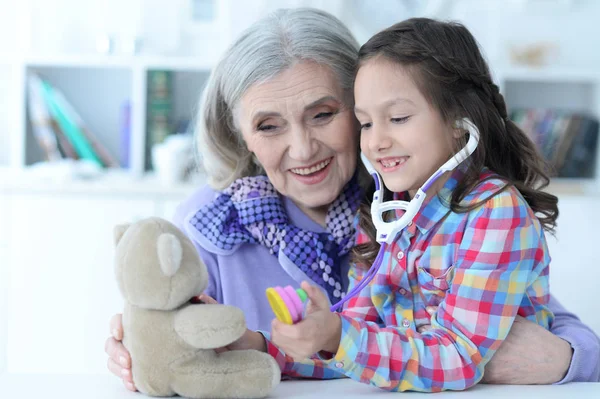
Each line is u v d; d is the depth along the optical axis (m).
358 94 1.06
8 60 2.74
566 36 3.06
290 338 0.82
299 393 0.89
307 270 1.23
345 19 2.70
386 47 1.05
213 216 1.28
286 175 1.22
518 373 0.98
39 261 2.63
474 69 1.09
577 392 0.90
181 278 0.80
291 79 1.14
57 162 2.82
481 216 0.99
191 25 2.97
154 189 2.61
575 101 3.10
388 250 1.11
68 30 2.96
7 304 2.63
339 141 1.18
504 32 3.03
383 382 0.89
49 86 2.82
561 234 2.72
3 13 2.96
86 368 2.65
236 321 0.79
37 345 2.64
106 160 2.89
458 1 2.89
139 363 0.82
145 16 2.87
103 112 3.04
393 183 1.04
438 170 0.95
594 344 1.02
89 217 2.63
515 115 2.94
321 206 1.29
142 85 2.76
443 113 1.03
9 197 2.62
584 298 2.74
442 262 1.05
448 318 0.96
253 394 0.83
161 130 2.84
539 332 1.01
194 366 0.82
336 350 0.88
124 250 0.81
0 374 0.93
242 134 1.26
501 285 0.95
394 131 1.03
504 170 1.15
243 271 1.27
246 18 2.73
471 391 0.91
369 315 1.13
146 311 0.82
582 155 2.92
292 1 2.68
